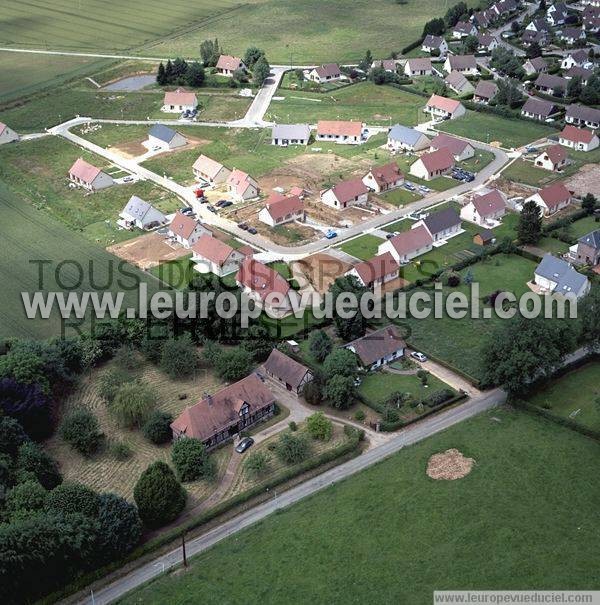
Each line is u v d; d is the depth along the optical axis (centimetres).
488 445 12681
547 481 11831
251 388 13700
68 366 14838
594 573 10206
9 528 10119
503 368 13450
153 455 13000
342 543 10950
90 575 10531
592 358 14912
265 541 11100
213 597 10212
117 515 10825
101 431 13562
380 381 14612
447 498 11612
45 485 11994
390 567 10512
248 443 13075
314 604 10031
